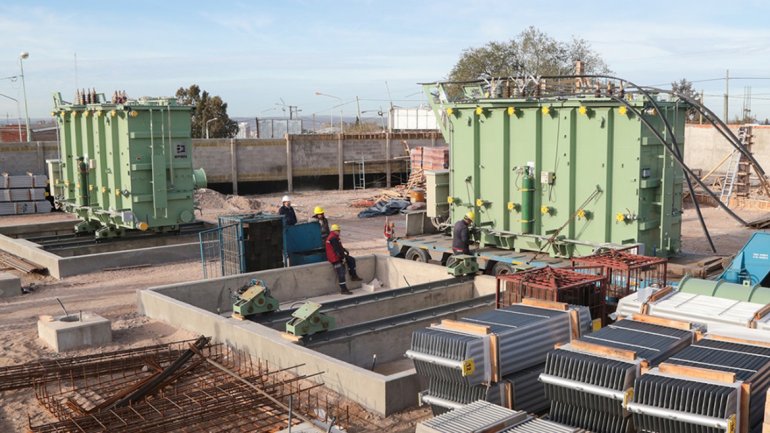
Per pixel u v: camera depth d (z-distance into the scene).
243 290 11.76
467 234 15.15
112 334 11.59
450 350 7.23
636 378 6.10
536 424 6.26
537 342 7.77
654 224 13.89
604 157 13.82
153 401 8.52
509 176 15.45
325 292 15.62
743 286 8.72
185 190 19.47
